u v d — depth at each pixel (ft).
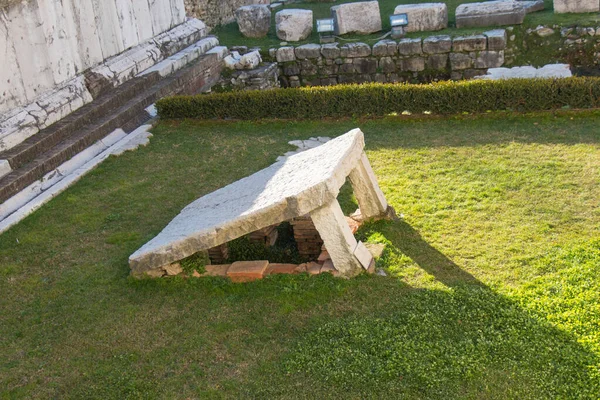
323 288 18.84
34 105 31.19
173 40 46.06
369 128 34.37
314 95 36.11
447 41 47.34
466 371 14.78
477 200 24.22
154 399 15.02
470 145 30.12
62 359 16.88
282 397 14.69
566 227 21.56
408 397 14.21
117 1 39.45
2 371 16.56
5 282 21.07
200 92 45.37
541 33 47.32
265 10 54.70
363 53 49.26
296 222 21.91
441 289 18.40
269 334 17.16
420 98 34.91
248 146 33.04
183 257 19.42
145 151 32.91
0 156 27.84
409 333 16.38
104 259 22.17
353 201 25.36
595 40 45.98
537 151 28.53
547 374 14.52
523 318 16.56
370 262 19.76
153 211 25.89
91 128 33.04
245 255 22.50
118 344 17.33
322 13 60.95
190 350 16.76
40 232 24.50
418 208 23.93
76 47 35.17
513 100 33.96
